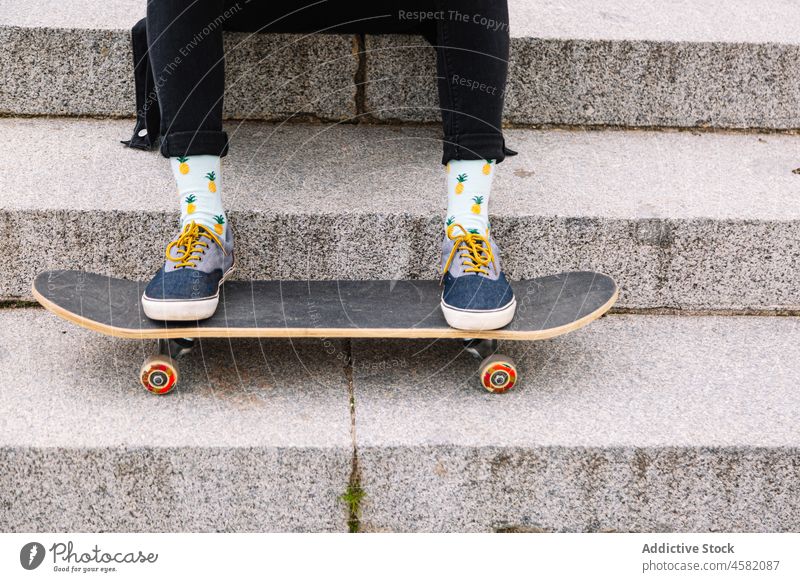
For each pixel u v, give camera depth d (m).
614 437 1.41
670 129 2.19
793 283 1.80
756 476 1.42
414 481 1.41
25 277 1.73
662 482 1.42
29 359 1.58
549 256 1.76
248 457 1.37
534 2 2.40
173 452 1.36
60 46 2.02
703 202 1.80
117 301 1.51
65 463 1.36
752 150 2.09
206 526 1.42
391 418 1.45
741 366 1.65
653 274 1.79
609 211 1.74
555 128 2.17
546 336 1.47
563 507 1.43
